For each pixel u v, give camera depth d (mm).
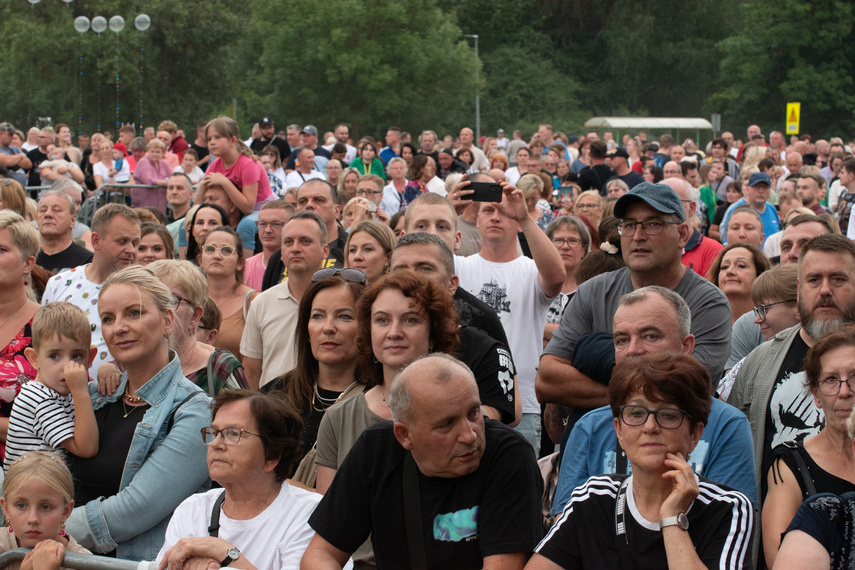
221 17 44562
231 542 3588
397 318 3832
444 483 3297
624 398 3092
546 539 3188
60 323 4453
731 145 23188
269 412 3629
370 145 17375
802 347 4246
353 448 3463
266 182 9781
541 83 55156
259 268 7715
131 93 41812
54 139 18312
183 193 10484
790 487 3482
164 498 4062
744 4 54500
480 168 18875
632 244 4434
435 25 42344
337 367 4398
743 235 7723
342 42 39781
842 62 51312
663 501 3041
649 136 44969
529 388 5715
